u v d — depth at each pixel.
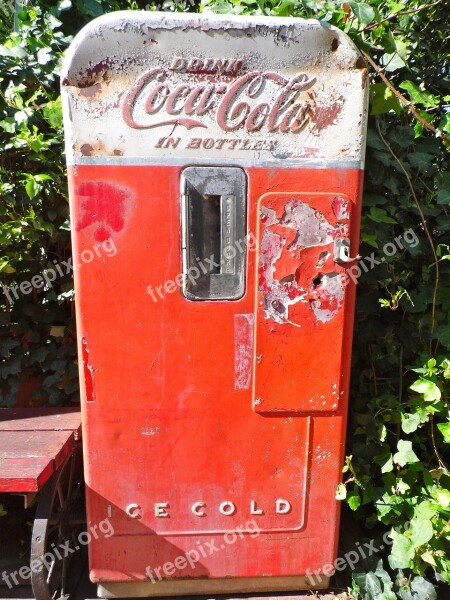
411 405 2.13
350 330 1.88
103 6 2.59
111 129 1.69
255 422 1.89
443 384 2.12
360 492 2.16
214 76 1.68
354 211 1.80
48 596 1.89
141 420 1.86
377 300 2.22
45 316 2.62
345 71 1.73
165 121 1.70
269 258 1.78
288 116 1.73
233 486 1.93
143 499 1.91
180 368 1.83
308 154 1.75
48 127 2.40
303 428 1.92
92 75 1.66
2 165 2.37
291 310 1.82
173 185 1.73
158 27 1.65
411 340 2.24
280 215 1.76
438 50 2.49
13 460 1.80
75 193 1.71
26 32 2.34
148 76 1.67
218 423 1.88
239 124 1.71
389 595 2.01
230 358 1.84
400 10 2.14
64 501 2.18
